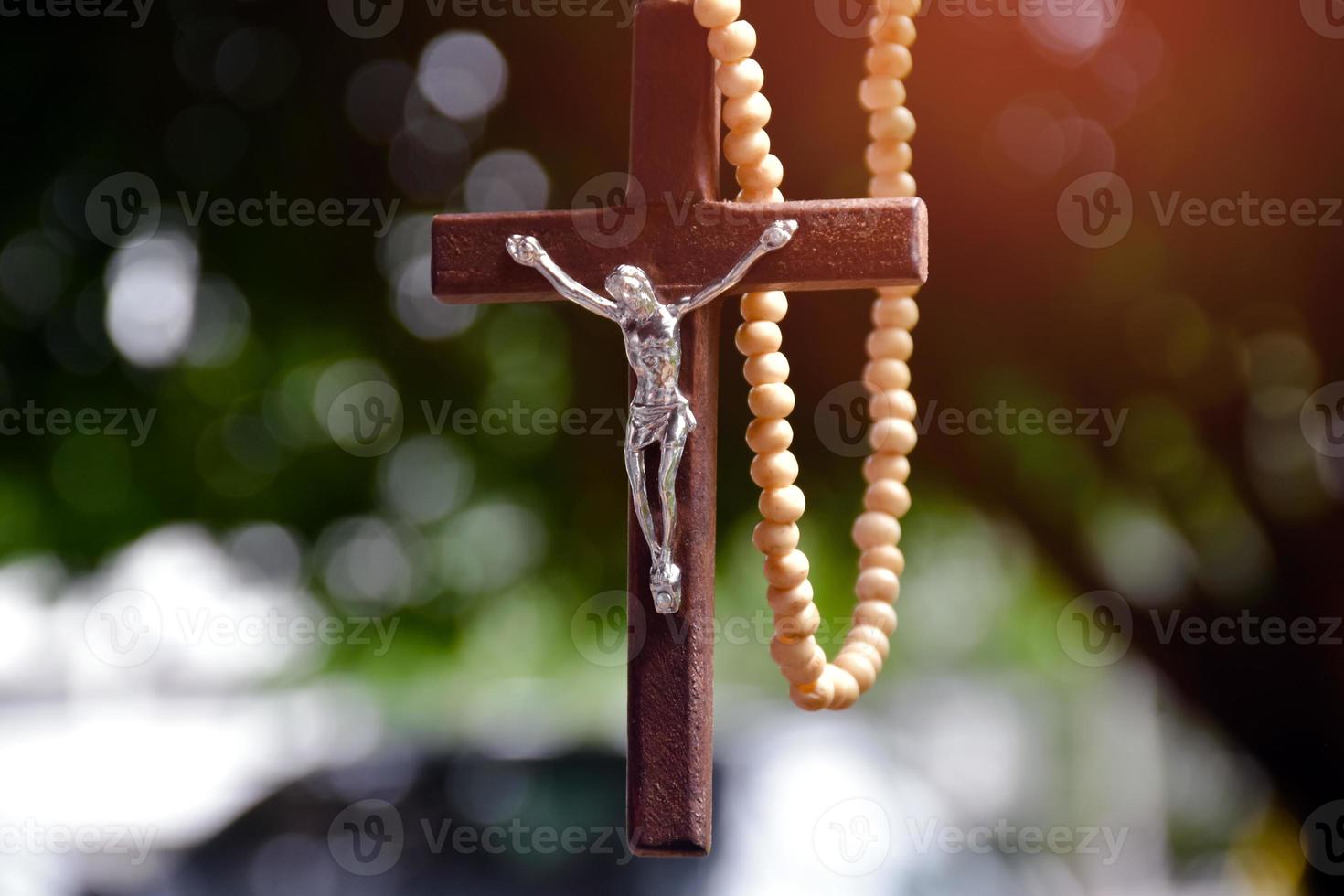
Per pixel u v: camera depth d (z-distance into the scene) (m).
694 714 0.72
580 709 1.19
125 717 1.37
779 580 0.72
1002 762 1.47
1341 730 0.85
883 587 0.75
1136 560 0.88
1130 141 0.86
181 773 1.30
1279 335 0.86
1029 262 0.87
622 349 0.94
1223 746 0.90
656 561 0.72
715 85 0.73
